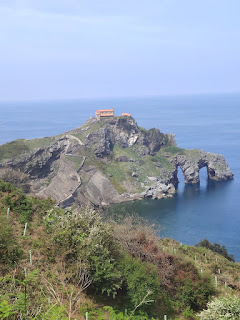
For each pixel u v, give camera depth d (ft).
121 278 79.61
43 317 43.42
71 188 542.16
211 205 508.94
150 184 607.37
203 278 99.55
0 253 66.44
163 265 96.63
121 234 102.32
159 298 87.92
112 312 68.95
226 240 360.69
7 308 39.24
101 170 609.42
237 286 116.16
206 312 72.84
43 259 76.54
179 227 411.95
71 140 646.74
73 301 65.21
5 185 105.19
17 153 591.37
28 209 97.25
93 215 92.58
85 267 72.74
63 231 81.20
